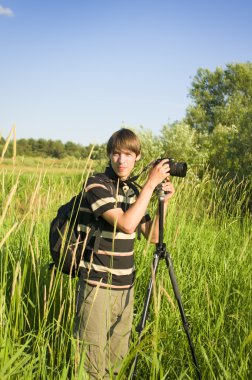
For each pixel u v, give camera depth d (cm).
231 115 3444
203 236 486
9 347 214
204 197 616
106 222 242
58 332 264
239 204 582
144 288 365
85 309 242
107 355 258
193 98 4253
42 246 362
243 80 4012
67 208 247
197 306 333
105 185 244
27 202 278
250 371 248
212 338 289
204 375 257
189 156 1484
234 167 1376
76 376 199
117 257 243
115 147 245
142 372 276
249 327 295
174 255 415
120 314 253
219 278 377
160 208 254
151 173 237
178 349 289
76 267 246
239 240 509
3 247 308
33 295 294
